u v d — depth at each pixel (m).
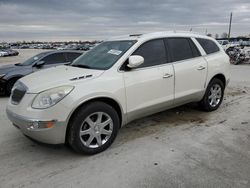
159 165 3.18
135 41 4.04
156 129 4.40
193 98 4.79
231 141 3.85
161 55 4.22
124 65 3.74
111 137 3.63
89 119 3.37
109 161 3.32
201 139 3.94
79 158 3.42
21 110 3.22
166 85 4.20
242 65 16.48
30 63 8.10
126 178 2.91
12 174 3.04
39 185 2.81
